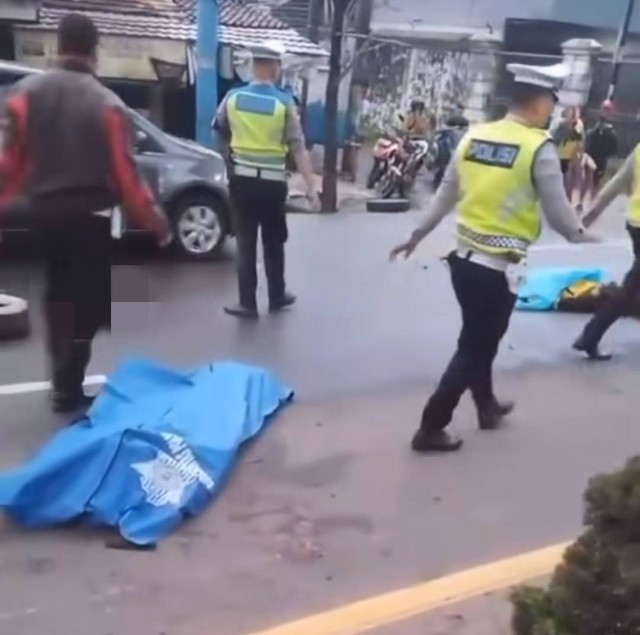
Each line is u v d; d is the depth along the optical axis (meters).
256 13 21.78
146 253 10.20
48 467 4.27
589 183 17.08
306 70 21.89
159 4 19.94
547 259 11.25
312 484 4.76
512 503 4.68
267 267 8.00
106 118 5.04
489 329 5.07
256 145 7.48
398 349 7.16
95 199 5.14
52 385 5.54
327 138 15.92
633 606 2.36
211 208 10.20
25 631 3.48
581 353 7.27
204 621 3.57
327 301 8.54
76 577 3.84
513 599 2.57
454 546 4.22
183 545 4.12
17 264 9.05
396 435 5.43
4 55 17.86
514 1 28.88
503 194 4.82
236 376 5.76
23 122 5.04
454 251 5.04
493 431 5.55
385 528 4.35
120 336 7.12
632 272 6.99
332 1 18.39
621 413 6.01
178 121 19.44
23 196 5.21
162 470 4.38
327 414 5.71
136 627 3.53
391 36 29.88
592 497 2.51
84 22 5.07
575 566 2.47
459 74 27.56
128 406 5.30
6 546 4.05
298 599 3.74
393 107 26.17
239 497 4.57
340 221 14.38
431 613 3.63
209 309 8.04
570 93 23.06
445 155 19.84
